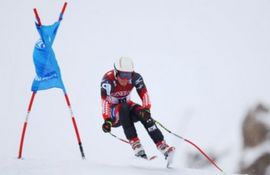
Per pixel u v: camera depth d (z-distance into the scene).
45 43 24.52
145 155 20.95
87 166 19.00
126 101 23.03
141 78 22.38
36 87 24.27
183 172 19.34
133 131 20.98
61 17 24.83
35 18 24.56
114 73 22.22
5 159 21.11
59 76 24.53
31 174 18.03
